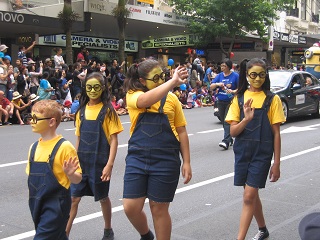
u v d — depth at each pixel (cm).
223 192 671
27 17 1666
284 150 990
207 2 2417
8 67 1410
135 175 385
